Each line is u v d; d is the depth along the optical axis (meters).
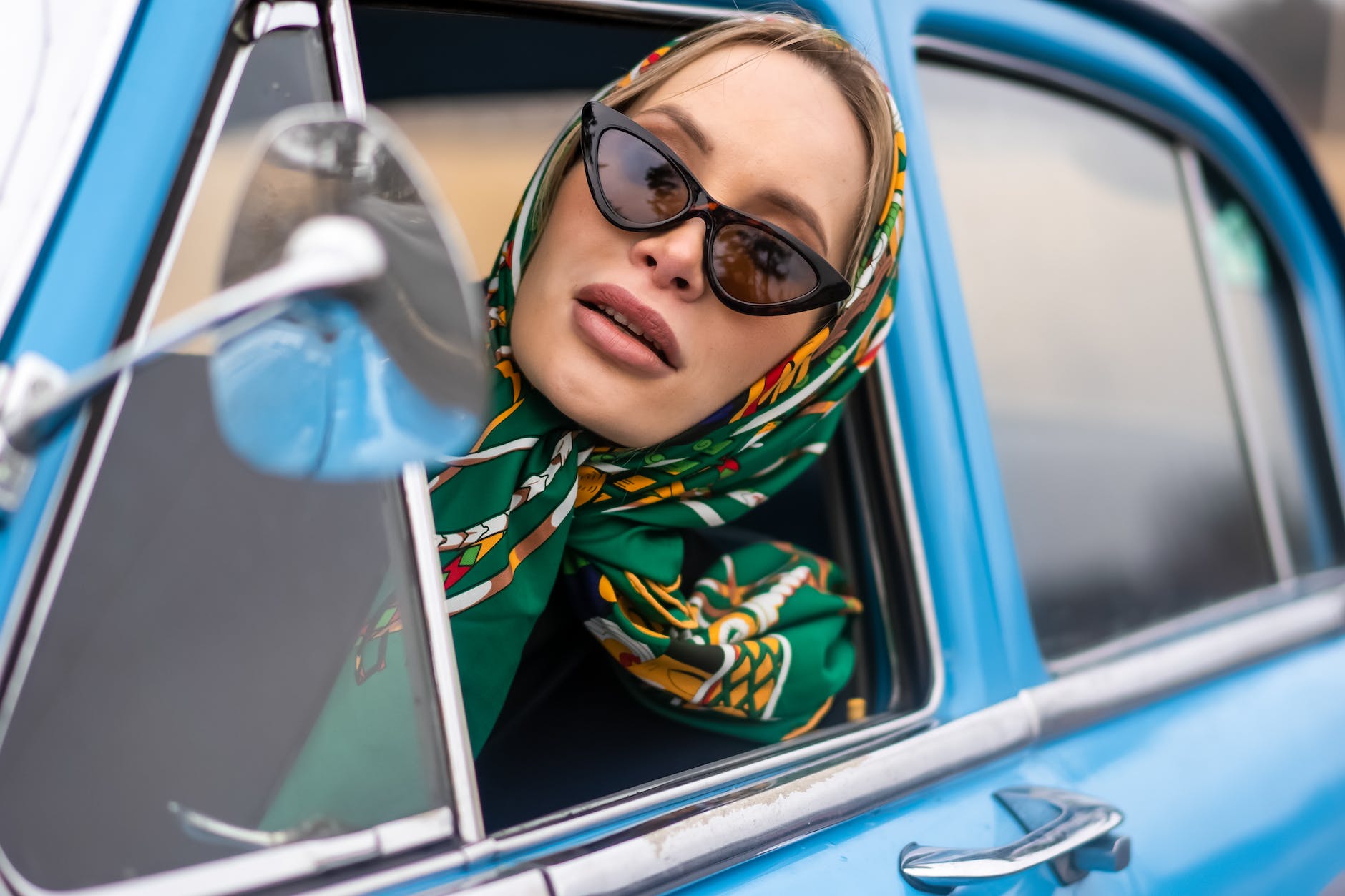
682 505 1.25
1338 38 9.34
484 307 1.20
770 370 1.16
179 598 0.66
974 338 1.50
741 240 1.06
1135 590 1.59
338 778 0.70
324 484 0.74
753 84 1.13
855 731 1.15
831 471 1.39
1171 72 1.88
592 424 1.08
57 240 0.65
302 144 0.53
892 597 1.29
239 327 0.50
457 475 1.10
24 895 0.58
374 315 0.52
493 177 1.61
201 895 0.63
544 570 1.11
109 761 0.62
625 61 1.43
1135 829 1.22
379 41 1.33
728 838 0.89
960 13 1.54
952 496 1.32
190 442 0.68
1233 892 1.25
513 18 1.27
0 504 0.59
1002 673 1.28
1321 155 8.50
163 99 0.71
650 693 1.23
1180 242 1.90
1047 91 1.71
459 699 0.76
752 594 1.33
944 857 0.98
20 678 0.60
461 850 0.74
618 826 0.86
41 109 0.67
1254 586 1.82
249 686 0.68
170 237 0.69
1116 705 1.36
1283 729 1.51
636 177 1.06
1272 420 1.98
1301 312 2.09
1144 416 1.72
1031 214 1.64
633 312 1.05
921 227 1.40
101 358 0.64
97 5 0.71
